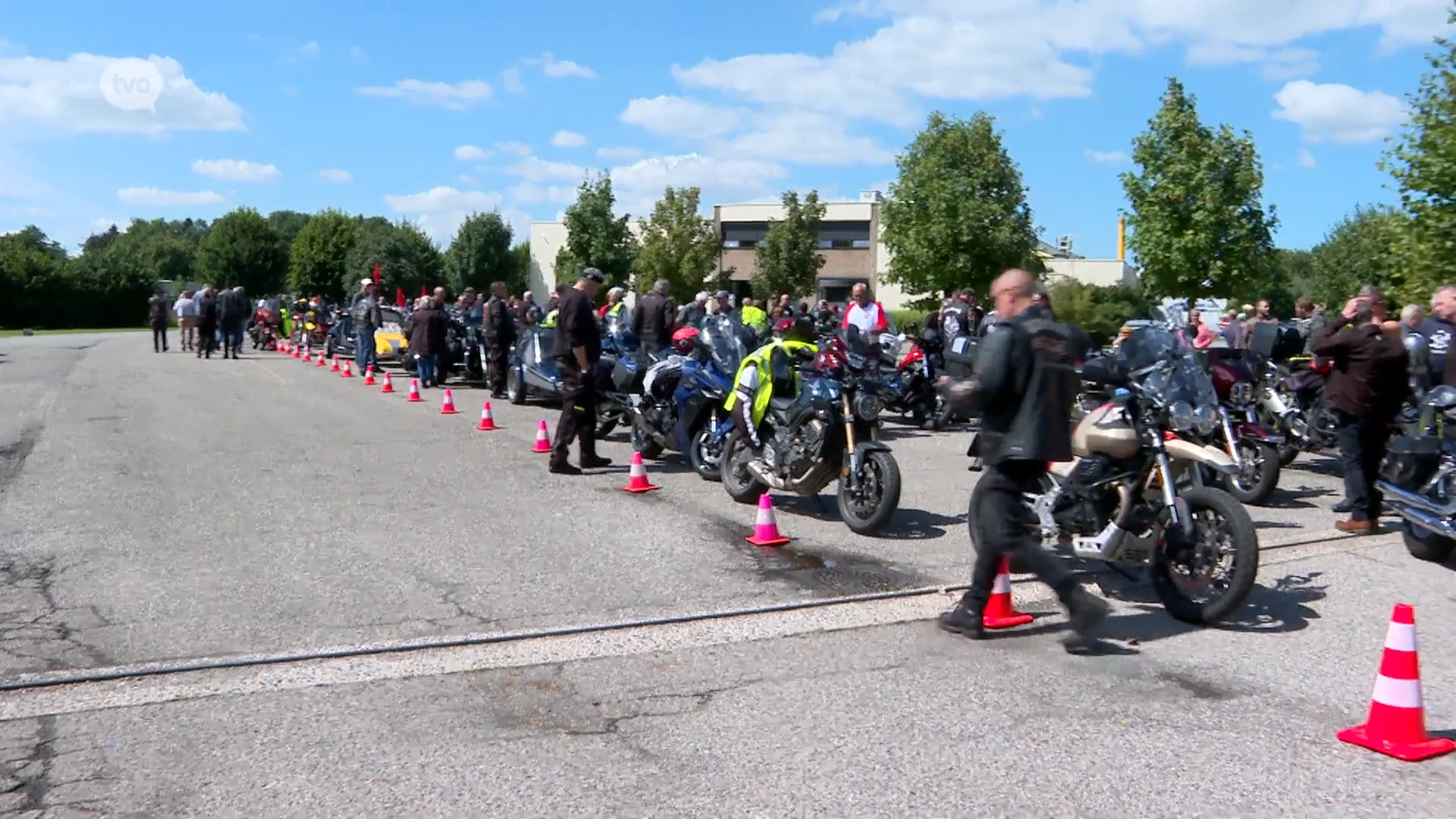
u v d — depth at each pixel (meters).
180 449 12.00
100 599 6.38
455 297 64.94
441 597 6.48
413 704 4.88
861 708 4.84
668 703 4.90
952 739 4.49
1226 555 6.01
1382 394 8.23
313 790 4.03
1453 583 6.98
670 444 11.18
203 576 6.87
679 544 7.83
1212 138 20.70
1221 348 9.59
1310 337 14.42
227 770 4.20
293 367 25.27
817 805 3.90
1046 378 5.53
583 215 36.28
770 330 10.91
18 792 4.01
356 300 23.80
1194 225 20.84
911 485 10.32
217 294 31.36
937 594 6.66
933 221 32.31
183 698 4.92
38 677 5.13
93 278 68.75
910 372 14.91
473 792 4.01
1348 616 6.27
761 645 5.70
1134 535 6.22
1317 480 10.90
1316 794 4.01
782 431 8.61
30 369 23.69
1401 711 4.39
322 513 8.75
